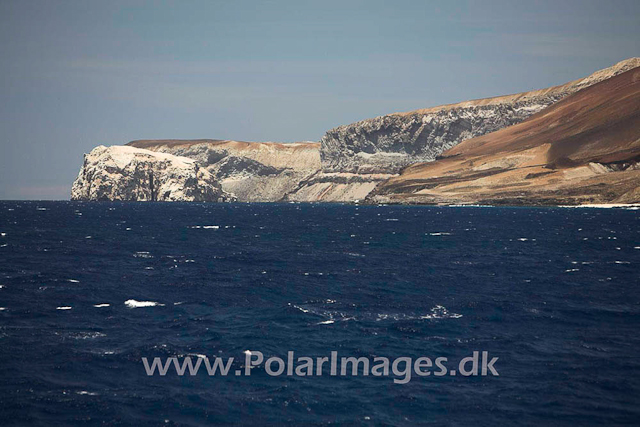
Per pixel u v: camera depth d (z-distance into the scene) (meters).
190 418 71.75
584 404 76.12
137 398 77.00
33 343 98.88
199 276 177.38
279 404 75.94
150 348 96.81
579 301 139.75
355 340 103.81
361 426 70.12
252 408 74.75
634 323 118.12
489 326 114.50
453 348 99.31
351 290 155.88
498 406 75.56
